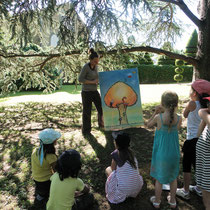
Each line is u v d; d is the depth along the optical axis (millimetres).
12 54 7027
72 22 4418
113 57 6434
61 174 2197
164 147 2430
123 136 2639
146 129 5438
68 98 10945
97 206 2688
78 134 5250
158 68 19922
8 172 3551
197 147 2258
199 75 5977
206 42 5762
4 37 6402
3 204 2762
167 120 2400
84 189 2572
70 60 7688
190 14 5773
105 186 2881
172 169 2467
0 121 6652
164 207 2627
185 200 2734
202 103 2436
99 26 4117
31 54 7320
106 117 4957
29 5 4688
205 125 2363
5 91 7867
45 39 6273
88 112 5055
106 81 4934
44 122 6516
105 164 3738
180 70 17203
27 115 7379
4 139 5098
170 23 6934
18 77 7852
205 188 2164
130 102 4992
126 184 2580
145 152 4152
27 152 4301
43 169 2633
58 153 4223
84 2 4227
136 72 4980
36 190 3041
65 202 2188
